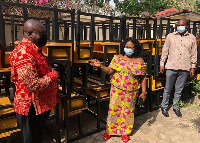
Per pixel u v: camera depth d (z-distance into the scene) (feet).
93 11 38.86
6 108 6.97
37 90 5.54
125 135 9.62
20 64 5.23
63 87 8.78
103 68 8.97
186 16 27.32
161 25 12.60
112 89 9.61
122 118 9.64
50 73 5.86
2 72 6.79
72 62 8.57
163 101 12.48
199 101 15.02
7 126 7.23
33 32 5.68
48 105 6.18
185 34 11.62
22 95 5.70
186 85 15.61
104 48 9.60
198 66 14.76
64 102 8.71
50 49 7.66
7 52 7.62
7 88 10.45
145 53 12.20
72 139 9.36
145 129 10.69
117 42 10.18
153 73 12.67
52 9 7.59
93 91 10.75
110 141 9.55
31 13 21.29
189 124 11.25
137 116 12.35
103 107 13.89
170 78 11.97
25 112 5.71
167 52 12.09
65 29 10.92
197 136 9.94
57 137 8.87
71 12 8.13
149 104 13.12
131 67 9.07
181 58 11.60
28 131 6.00
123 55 9.47
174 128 10.79
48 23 12.35
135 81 9.35
